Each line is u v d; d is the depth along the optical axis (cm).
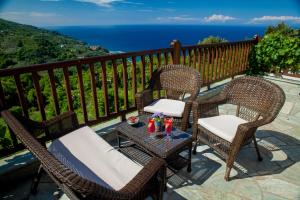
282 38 546
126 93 332
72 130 230
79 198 128
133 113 370
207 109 275
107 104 313
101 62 289
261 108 261
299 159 271
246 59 600
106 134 300
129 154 242
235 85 292
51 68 243
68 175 99
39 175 203
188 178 234
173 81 338
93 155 187
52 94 254
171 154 202
